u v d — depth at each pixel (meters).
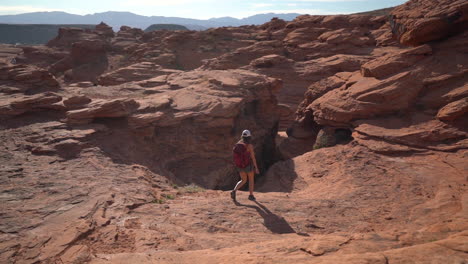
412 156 10.45
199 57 65.19
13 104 12.29
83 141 10.71
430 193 7.91
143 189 7.89
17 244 4.66
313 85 20.88
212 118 14.95
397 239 4.30
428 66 13.15
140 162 11.17
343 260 3.36
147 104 14.38
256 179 14.95
